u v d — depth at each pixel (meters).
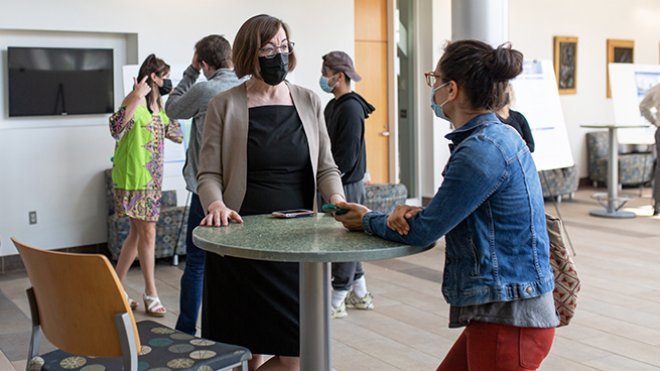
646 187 11.57
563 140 7.43
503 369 2.06
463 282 2.06
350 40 8.16
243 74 2.81
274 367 3.01
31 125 6.56
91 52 6.73
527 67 7.23
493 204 2.03
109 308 2.02
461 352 2.28
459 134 2.11
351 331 4.64
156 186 5.04
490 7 5.59
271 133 2.90
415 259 6.79
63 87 6.62
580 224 8.38
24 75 6.44
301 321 2.44
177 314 5.11
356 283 5.10
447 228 2.00
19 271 6.50
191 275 4.09
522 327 2.05
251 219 2.62
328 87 4.68
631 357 4.12
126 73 6.61
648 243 7.29
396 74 8.88
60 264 2.04
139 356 2.35
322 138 3.04
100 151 6.88
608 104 11.61
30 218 6.57
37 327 2.33
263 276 2.87
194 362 2.30
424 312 5.06
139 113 4.98
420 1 9.02
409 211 2.09
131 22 6.86
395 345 4.37
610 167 8.95
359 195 4.68
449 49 2.12
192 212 4.02
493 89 2.07
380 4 8.79
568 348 4.28
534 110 7.23
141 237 5.04
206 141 2.90
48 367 2.31
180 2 7.08
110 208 6.80
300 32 7.82
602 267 6.31
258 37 2.75
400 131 9.27
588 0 11.26
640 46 11.98
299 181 2.96
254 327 2.90
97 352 2.08
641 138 9.56
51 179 6.65
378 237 2.20
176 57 7.11
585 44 11.27
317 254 1.98
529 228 2.05
